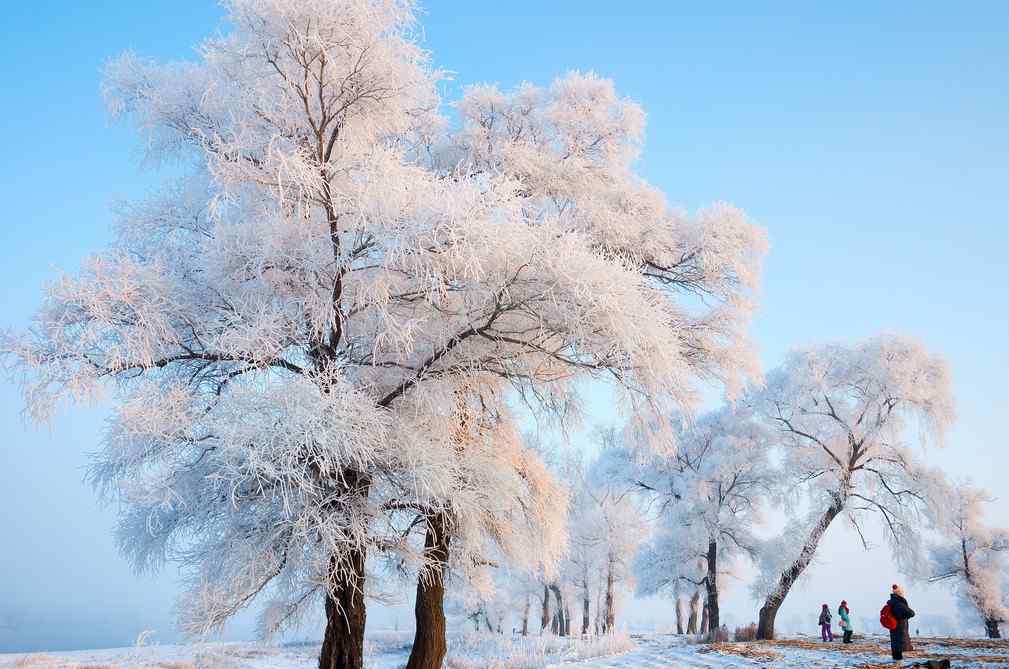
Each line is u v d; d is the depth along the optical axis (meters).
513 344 11.17
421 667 12.57
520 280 9.52
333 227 10.14
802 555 25.84
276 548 9.66
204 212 11.48
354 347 10.97
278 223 9.64
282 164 9.26
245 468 8.80
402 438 9.87
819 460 26.92
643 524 43.50
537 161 13.35
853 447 26.67
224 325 9.68
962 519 42.19
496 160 13.57
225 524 9.76
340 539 9.32
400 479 10.14
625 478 36.22
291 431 8.34
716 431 35.16
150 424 8.84
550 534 13.74
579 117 13.98
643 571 35.94
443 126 14.05
